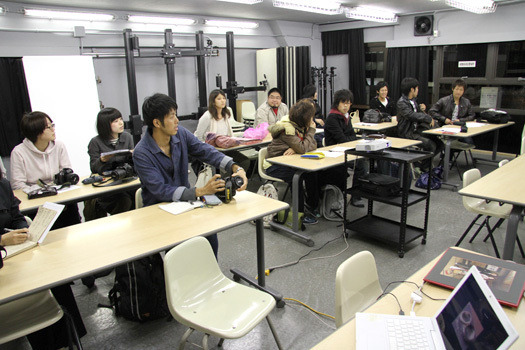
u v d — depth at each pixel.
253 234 3.51
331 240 3.33
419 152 3.06
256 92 8.09
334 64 8.72
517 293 1.24
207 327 1.50
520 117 6.19
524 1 5.81
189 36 6.75
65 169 2.89
